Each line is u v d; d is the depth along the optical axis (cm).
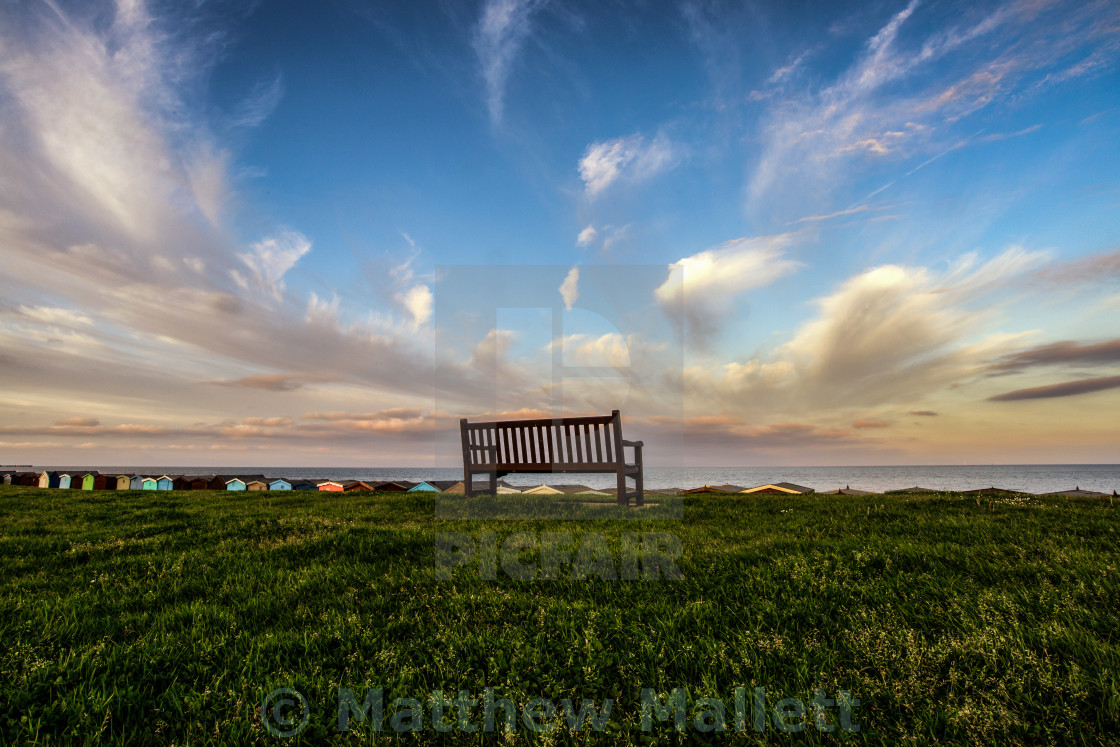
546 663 265
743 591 352
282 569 435
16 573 443
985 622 282
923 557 403
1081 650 248
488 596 352
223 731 214
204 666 264
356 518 673
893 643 262
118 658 270
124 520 681
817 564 393
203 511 753
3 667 256
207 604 358
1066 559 382
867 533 514
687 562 416
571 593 364
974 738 194
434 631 304
